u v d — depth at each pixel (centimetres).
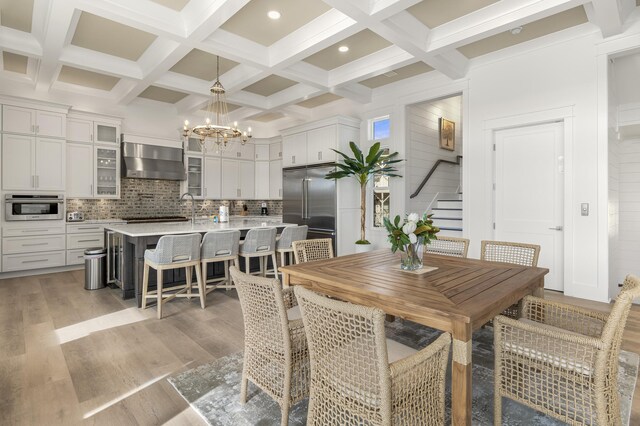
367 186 609
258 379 181
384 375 116
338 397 137
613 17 317
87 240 549
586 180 374
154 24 334
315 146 612
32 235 501
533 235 421
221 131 462
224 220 510
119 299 387
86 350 257
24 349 258
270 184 805
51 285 447
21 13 352
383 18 320
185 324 311
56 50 388
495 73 439
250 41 407
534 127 418
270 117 778
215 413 183
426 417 135
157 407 188
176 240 332
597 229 368
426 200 625
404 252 226
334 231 576
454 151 717
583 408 142
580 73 376
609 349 139
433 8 338
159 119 665
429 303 154
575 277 383
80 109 575
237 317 330
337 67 492
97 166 573
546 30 381
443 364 140
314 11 347
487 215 451
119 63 457
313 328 140
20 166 493
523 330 164
